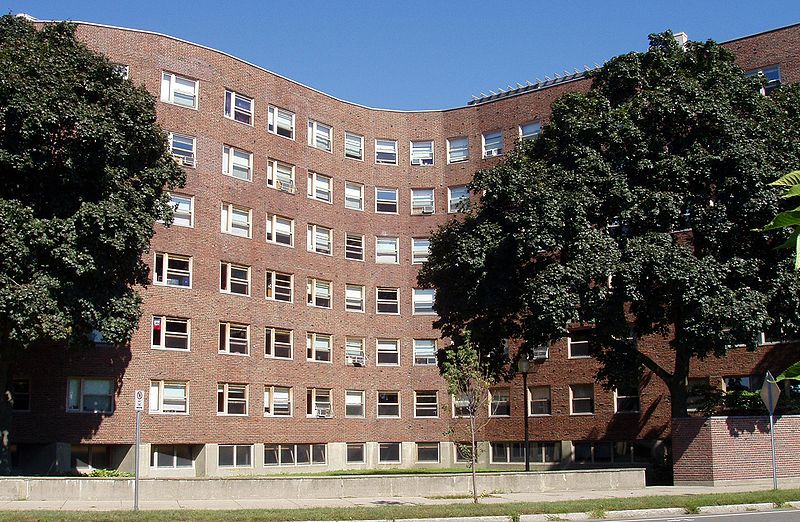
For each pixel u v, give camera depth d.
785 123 34.75
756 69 45.91
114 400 40.56
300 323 48.94
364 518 21.50
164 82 44.31
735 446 33.53
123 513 21.20
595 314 32.31
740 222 32.66
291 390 48.00
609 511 23.66
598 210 33.75
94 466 41.09
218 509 23.23
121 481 26.53
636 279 31.88
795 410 36.16
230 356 44.94
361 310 52.31
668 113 33.38
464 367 26.56
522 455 50.84
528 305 33.16
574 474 31.34
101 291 32.66
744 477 33.34
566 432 49.09
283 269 48.41
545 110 52.31
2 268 29.95
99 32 43.03
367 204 53.72
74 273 31.19
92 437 39.78
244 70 47.88
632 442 46.97
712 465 33.03
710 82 34.81
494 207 35.09
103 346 40.53
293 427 47.69
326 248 51.31
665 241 32.03
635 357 35.31
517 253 33.56
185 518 20.47
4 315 30.12
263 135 48.44
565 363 49.72
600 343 35.81
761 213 32.00
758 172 31.83
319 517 21.22
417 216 54.50
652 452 45.81
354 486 28.23
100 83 32.28
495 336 36.56
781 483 33.84
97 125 30.70
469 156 54.69
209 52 46.12
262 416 46.19
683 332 32.38
